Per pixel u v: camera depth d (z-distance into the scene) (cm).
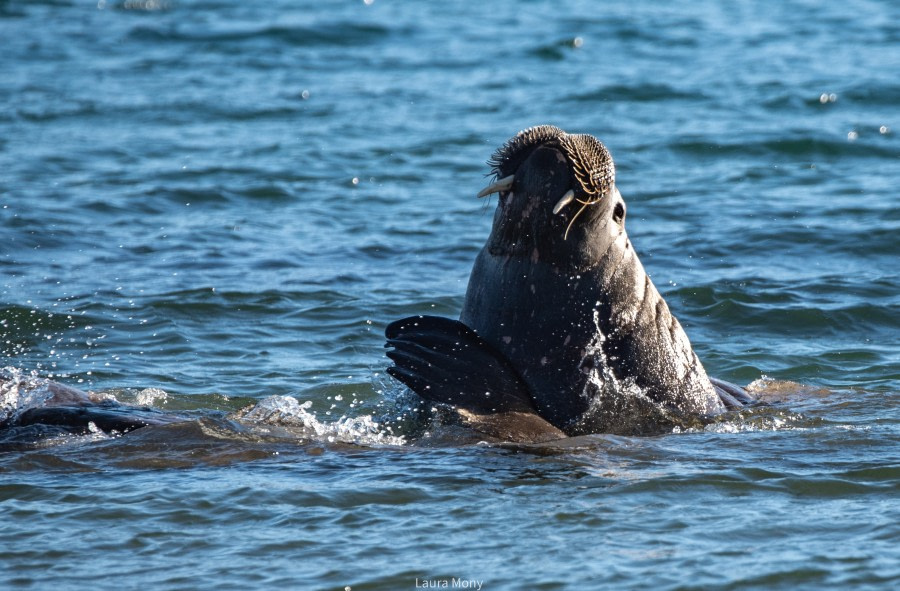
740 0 10238
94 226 4344
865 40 8156
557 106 6519
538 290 2180
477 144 5788
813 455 2089
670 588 1563
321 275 3772
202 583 1596
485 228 4391
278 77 7456
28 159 5350
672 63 7650
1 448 2092
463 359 2155
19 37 8838
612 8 9938
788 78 7025
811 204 4653
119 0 10625
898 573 1591
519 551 1677
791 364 2991
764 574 1596
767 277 3741
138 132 5994
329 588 1580
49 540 1725
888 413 2406
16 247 4016
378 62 7906
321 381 2778
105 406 2308
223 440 2139
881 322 3341
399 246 4150
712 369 2956
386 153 5625
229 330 3231
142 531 1758
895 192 4806
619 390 2227
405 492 1891
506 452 2059
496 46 8325
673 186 4994
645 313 2266
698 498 1869
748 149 5588
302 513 1817
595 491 1892
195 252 4041
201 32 8969
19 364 2884
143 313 3338
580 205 2064
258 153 5588
